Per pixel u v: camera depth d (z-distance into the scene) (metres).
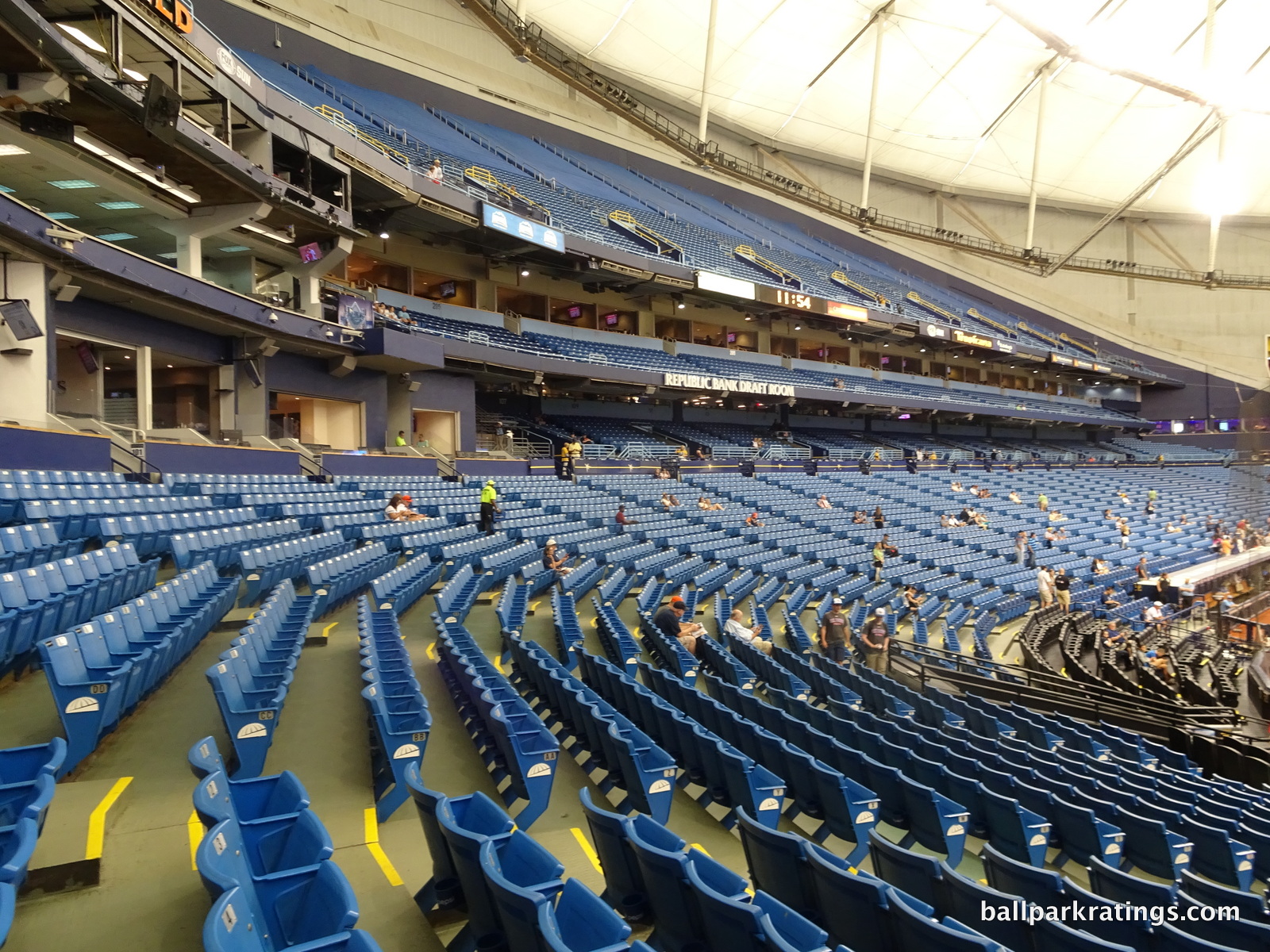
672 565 16.88
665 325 34.44
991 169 49.25
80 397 14.97
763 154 45.88
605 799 5.70
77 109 12.30
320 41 28.06
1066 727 9.45
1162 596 20.89
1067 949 3.28
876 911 3.53
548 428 28.92
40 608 5.94
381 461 19.19
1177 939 3.54
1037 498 34.75
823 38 38.47
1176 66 33.88
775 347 38.91
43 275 12.20
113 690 4.86
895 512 28.47
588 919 2.97
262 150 15.76
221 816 2.99
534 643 8.39
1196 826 5.86
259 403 17.44
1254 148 47.28
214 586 8.20
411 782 3.90
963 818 5.60
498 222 22.38
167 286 13.94
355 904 2.67
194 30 13.59
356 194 19.98
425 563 11.99
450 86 32.88
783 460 32.53
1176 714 10.48
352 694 6.64
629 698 7.19
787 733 7.12
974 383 48.53
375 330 19.20
